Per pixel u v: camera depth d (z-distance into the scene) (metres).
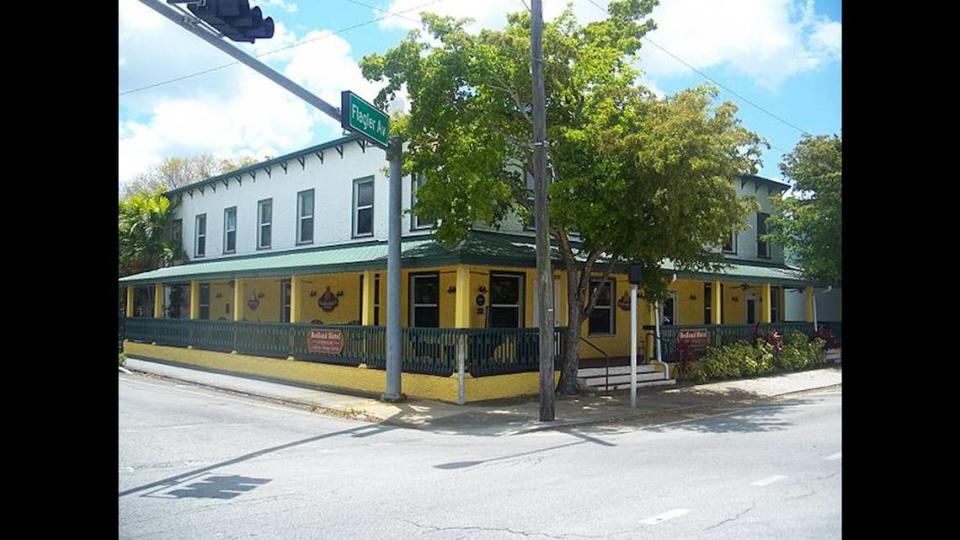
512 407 15.07
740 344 21.58
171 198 31.02
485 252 16.42
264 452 10.34
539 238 13.62
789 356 22.84
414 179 17.30
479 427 12.96
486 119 14.59
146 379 20.78
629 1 16.59
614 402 15.92
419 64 14.80
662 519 6.45
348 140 21.64
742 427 12.60
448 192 14.65
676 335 20.19
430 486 7.98
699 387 18.98
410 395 16.52
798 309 29.70
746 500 7.13
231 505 7.12
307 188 23.56
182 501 7.30
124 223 30.36
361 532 6.16
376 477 8.53
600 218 14.60
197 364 23.78
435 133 15.01
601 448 10.59
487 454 10.19
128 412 13.89
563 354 17.67
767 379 20.89
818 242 23.62
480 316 18.47
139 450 10.28
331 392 17.41
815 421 13.24
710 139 14.03
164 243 30.27
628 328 22.59
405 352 16.78
